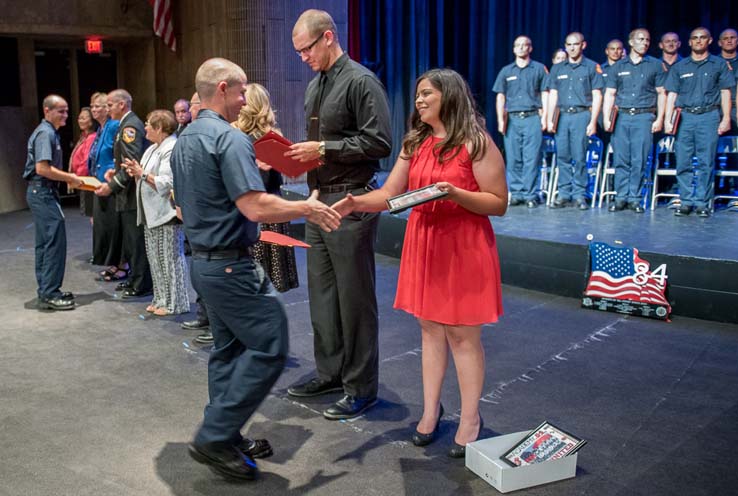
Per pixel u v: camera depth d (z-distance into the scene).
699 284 4.74
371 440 3.08
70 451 2.97
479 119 2.81
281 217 2.54
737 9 7.71
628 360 4.02
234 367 2.84
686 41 8.02
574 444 2.74
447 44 10.16
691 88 6.66
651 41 8.28
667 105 6.84
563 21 8.80
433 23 10.16
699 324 4.67
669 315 4.81
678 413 3.30
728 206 7.31
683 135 6.73
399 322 4.80
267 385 2.67
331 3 9.05
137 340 4.45
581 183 7.39
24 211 10.23
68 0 10.20
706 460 2.85
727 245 5.17
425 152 2.87
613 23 8.46
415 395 3.57
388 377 3.81
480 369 2.88
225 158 2.51
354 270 3.24
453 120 2.75
